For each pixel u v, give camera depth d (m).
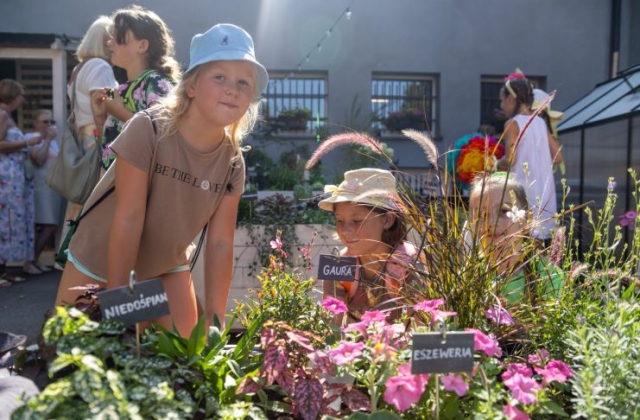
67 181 3.00
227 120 1.63
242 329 3.07
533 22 8.70
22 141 5.03
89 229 1.83
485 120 8.88
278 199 3.96
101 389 0.93
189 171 1.71
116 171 1.66
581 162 6.27
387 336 1.17
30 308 4.30
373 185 1.90
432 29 8.52
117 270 1.61
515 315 1.43
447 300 1.36
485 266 1.37
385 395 1.07
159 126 1.65
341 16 8.23
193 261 2.15
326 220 3.68
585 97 6.93
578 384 1.10
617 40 8.76
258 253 3.56
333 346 1.34
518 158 3.64
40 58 6.45
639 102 5.51
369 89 8.41
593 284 1.49
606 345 1.19
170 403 0.99
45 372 1.25
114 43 2.43
